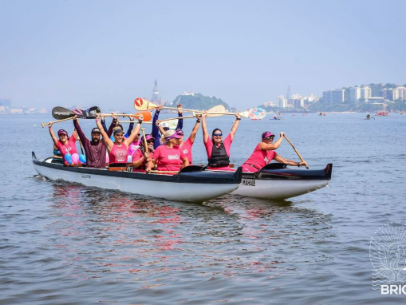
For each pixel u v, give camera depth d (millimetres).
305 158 28344
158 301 7164
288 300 7172
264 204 14312
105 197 15234
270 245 9867
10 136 56750
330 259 8922
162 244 9969
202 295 7367
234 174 13492
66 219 12172
